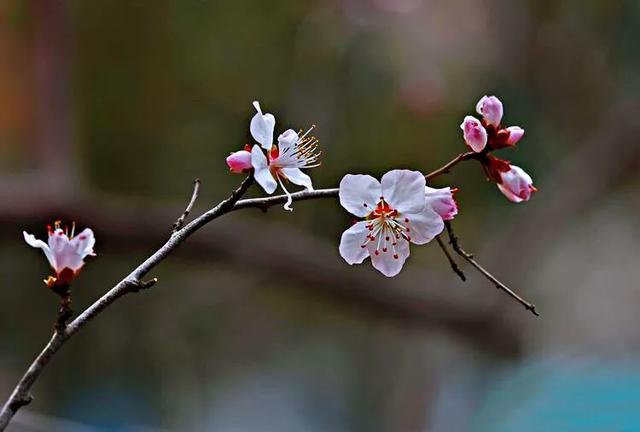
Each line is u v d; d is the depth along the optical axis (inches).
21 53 71.7
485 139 35.4
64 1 69.3
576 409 68.2
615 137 79.9
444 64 73.8
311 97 70.7
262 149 35.6
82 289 75.9
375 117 71.0
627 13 79.2
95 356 79.0
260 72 70.6
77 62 70.7
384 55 71.7
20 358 78.8
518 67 78.2
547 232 78.7
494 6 76.4
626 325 106.3
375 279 74.2
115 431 76.4
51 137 68.9
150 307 79.9
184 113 71.7
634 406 65.9
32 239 34.7
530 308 35.0
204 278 80.2
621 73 80.7
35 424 48.0
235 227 70.7
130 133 71.9
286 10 70.2
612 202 100.7
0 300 77.8
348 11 71.2
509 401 76.0
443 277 78.8
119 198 71.1
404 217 35.3
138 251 69.7
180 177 71.9
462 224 80.6
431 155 72.2
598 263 108.3
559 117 80.8
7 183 68.1
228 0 70.1
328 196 35.4
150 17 70.3
